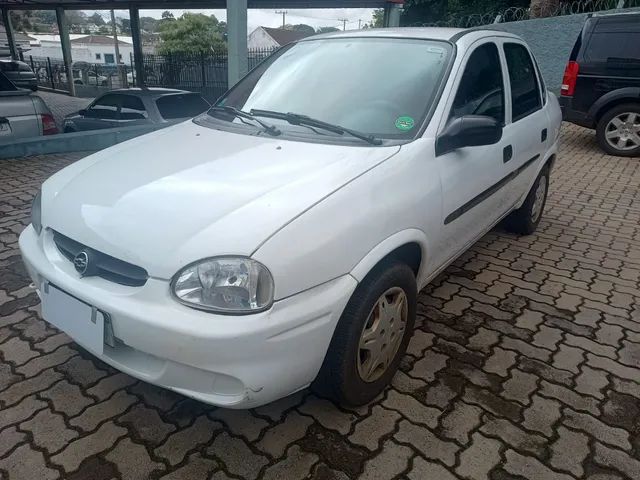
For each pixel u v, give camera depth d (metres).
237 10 7.10
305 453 2.13
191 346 1.77
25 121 6.66
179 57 18.06
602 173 7.08
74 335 2.06
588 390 2.58
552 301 3.50
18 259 3.77
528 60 4.08
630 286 3.77
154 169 2.35
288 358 1.88
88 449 2.11
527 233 4.72
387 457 2.12
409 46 3.01
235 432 2.23
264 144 2.53
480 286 3.70
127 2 16.69
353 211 2.07
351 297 2.14
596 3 11.87
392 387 2.56
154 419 2.29
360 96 2.78
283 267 1.82
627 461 2.15
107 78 28.62
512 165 3.53
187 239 1.85
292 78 3.08
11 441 2.13
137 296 1.87
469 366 2.75
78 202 2.21
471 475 2.05
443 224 2.68
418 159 2.45
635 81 7.43
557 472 2.08
